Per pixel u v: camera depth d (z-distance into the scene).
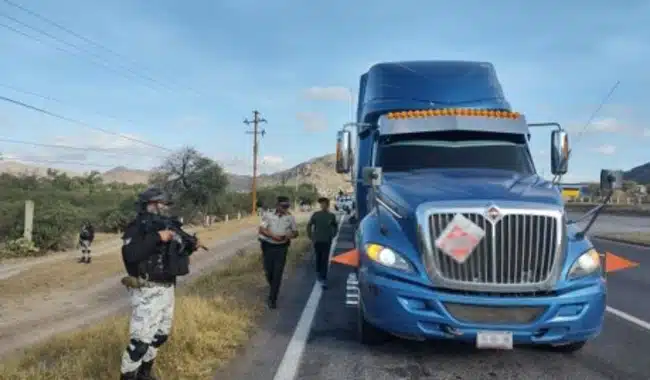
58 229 30.58
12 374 5.38
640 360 6.22
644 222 37.28
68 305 14.71
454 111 7.84
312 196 103.56
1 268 23.33
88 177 96.00
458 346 6.63
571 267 5.50
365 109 9.10
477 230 5.42
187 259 5.20
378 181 6.41
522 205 5.49
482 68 9.38
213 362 5.83
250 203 77.00
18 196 47.22
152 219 5.03
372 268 5.78
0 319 12.99
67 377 5.24
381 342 6.59
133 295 5.00
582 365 6.04
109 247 33.34
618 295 10.52
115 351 5.83
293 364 5.99
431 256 5.49
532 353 6.42
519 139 7.82
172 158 57.50
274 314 8.43
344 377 5.61
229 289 10.27
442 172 7.26
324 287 10.91
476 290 5.38
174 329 6.25
